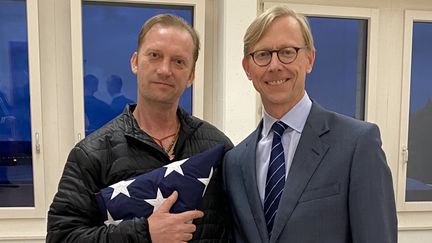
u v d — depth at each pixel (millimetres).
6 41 2227
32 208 2301
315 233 1000
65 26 2279
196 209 1130
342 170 1017
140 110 1252
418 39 2609
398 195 2639
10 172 2293
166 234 1037
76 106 2287
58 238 1085
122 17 2322
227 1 2244
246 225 1107
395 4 2555
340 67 2562
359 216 984
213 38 2436
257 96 2383
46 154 2316
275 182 1094
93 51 2311
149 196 1096
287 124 1134
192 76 1261
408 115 2623
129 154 1180
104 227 1076
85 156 1151
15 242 2293
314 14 2469
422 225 2648
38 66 2242
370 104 2564
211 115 2484
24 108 2277
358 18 2529
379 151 1020
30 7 2201
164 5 2355
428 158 2660
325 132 1080
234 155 1244
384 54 2572
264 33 1082
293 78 1092
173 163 1163
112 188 1106
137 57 1228
